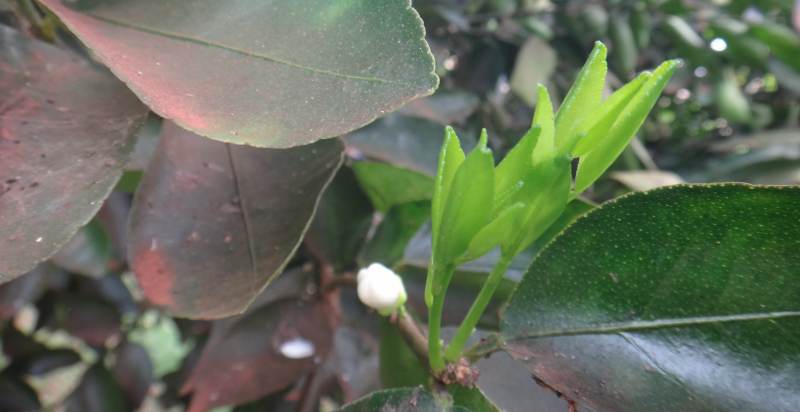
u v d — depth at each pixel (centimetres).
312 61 11
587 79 10
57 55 14
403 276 19
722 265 11
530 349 12
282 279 23
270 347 20
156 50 11
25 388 41
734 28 35
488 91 37
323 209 21
